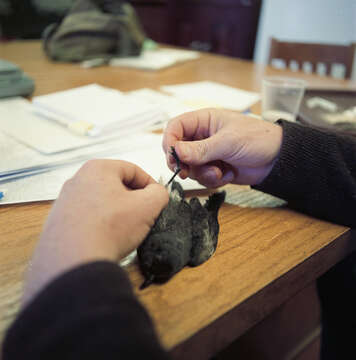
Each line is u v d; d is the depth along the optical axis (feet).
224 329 1.01
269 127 1.61
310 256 1.26
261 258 1.23
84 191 1.07
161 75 4.23
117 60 4.64
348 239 1.47
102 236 0.95
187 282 1.10
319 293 2.32
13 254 1.20
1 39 5.76
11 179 1.72
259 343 2.42
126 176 1.27
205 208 1.40
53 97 2.76
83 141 2.14
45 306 0.75
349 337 2.15
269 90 2.78
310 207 1.53
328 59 5.12
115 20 4.50
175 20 9.78
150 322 0.81
